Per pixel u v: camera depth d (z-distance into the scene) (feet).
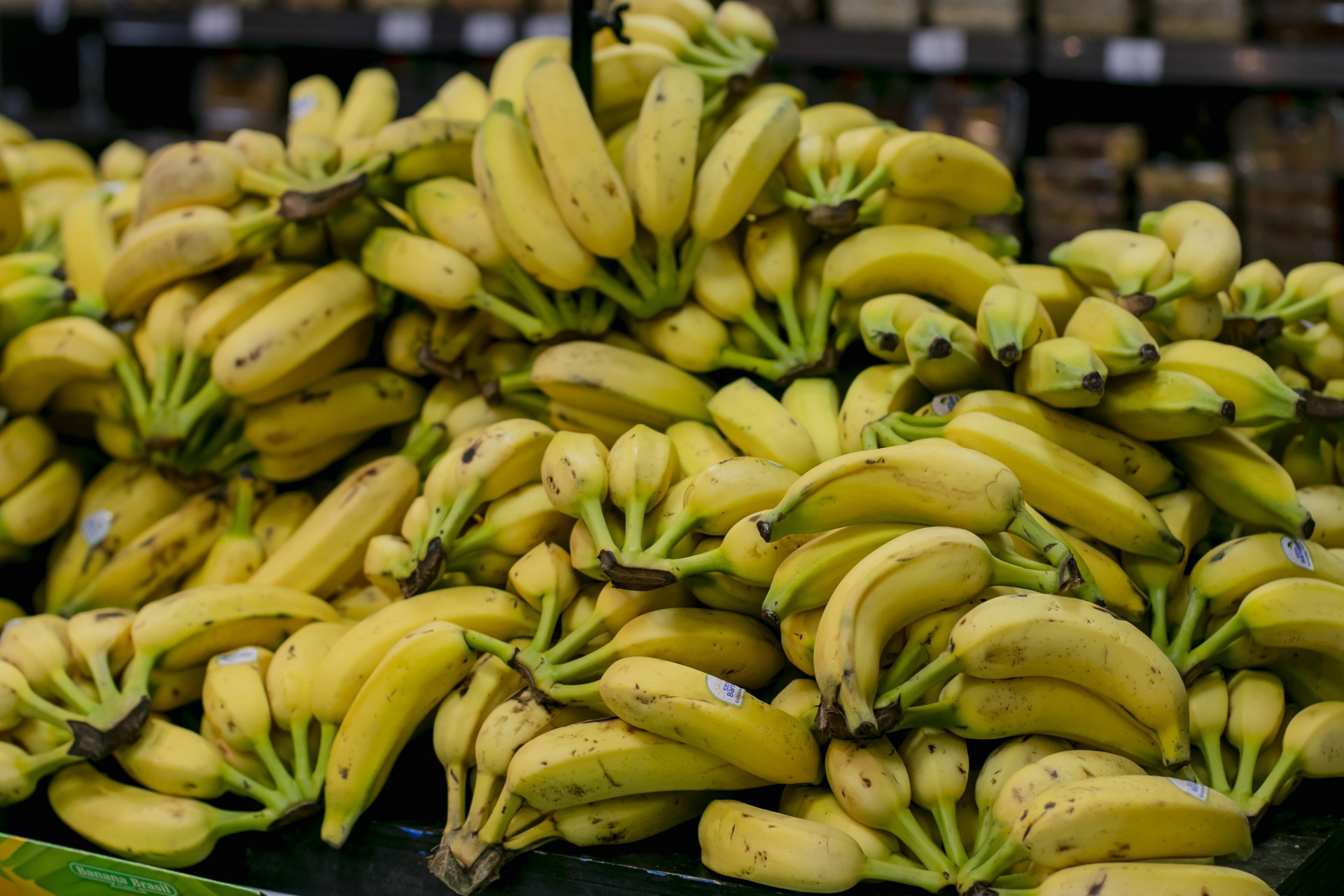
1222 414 3.42
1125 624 3.09
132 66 12.02
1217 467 3.71
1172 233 4.33
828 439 3.99
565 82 4.17
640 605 3.57
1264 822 3.41
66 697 3.84
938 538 3.04
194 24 9.83
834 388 4.28
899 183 4.27
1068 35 9.03
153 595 4.66
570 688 3.40
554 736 3.29
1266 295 4.60
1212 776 3.40
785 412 3.90
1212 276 3.96
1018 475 3.48
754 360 4.35
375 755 3.54
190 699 4.23
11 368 4.81
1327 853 3.30
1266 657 3.59
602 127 4.99
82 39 11.85
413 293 4.45
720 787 3.32
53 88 12.23
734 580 3.50
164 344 4.58
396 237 4.52
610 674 3.26
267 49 11.50
